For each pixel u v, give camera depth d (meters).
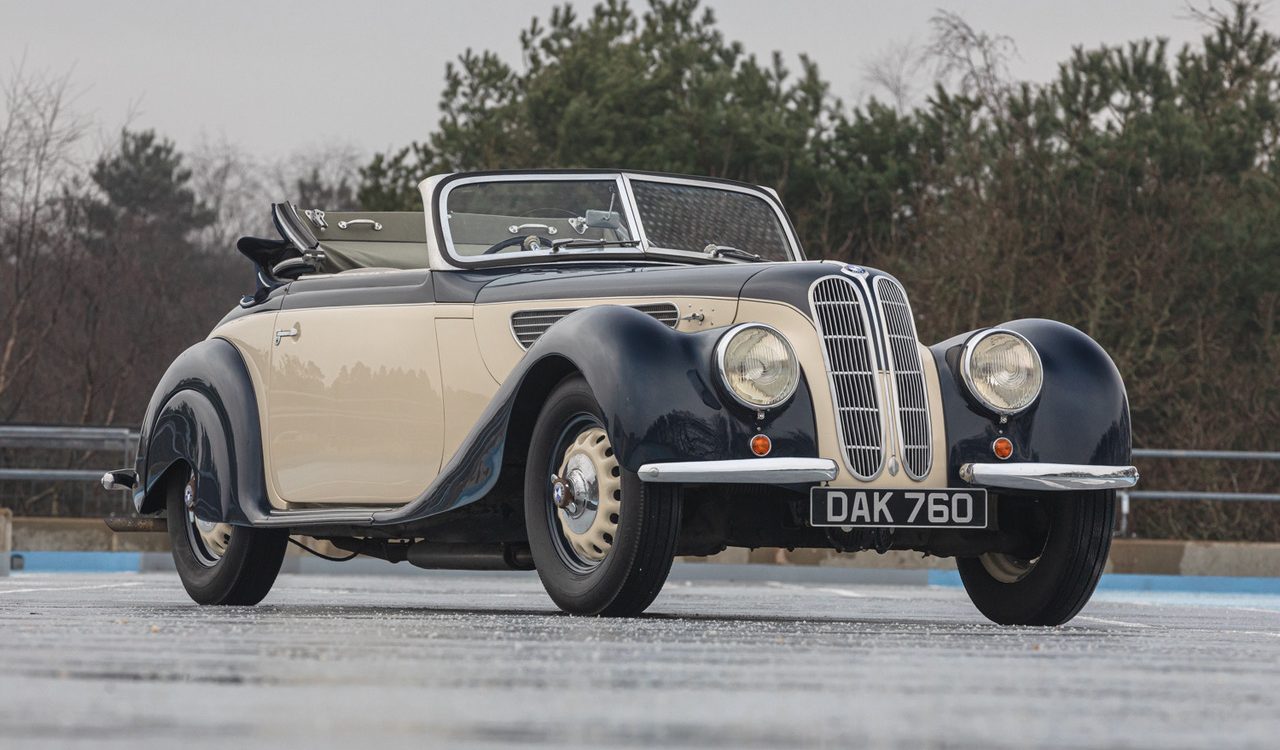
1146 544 31.47
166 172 98.88
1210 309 48.88
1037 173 50.34
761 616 14.24
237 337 15.87
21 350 63.59
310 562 32.59
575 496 12.29
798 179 59.06
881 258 52.34
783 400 11.95
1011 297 47.91
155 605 14.68
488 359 13.66
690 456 11.67
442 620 11.45
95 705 5.84
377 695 6.21
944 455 12.57
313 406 14.89
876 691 6.67
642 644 8.94
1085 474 12.57
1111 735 5.43
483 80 63.34
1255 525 43.94
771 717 5.74
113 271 69.94
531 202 15.41
